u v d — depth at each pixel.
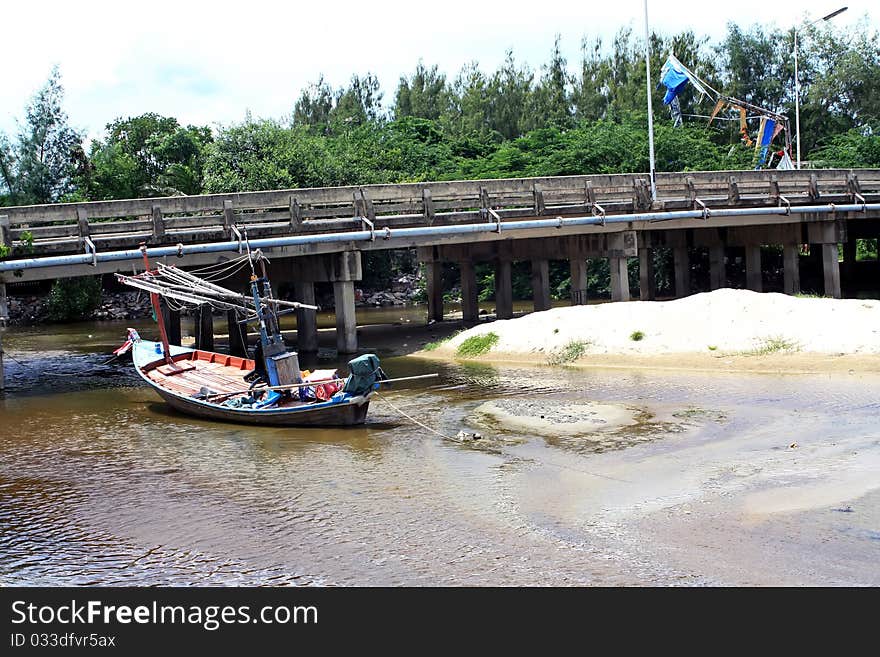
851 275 48.50
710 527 11.82
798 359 22.72
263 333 19.72
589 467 14.88
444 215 28.16
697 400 19.56
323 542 11.99
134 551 11.98
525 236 29.75
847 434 16.09
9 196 52.50
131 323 46.34
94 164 52.75
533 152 58.00
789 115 65.50
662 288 50.06
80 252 23.34
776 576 10.29
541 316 28.05
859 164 52.94
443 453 16.20
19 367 29.64
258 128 49.81
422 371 25.23
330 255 27.86
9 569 11.52
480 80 73.75
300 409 18.42
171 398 20.53
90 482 15.16
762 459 14.84
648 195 31.50
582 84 71.06
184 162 57.47
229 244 24.69
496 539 11.79
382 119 79.81
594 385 21.80
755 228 39.00
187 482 14.97
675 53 66.25
